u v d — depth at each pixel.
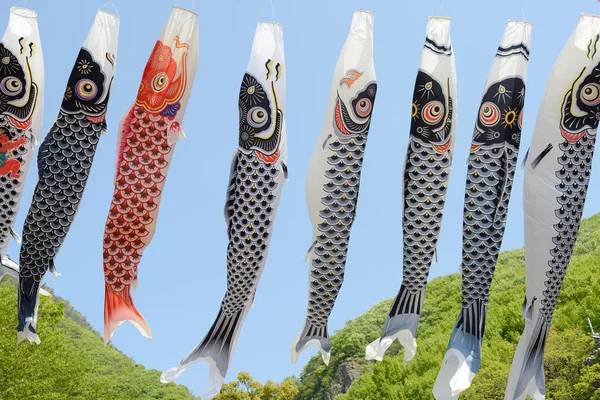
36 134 6.36
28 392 13.49
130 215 6.23
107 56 6.29
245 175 6.24
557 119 6.35
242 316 6.27
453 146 6.41
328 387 27.62
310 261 6.27
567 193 6.30
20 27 6.32
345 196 6.25
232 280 6.22
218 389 6.07
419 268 6.35
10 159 6.24
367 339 27.78
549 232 6.28
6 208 6.24
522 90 6.42
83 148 6.24
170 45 6.33
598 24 6.37
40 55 6.38
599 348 13.47
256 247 6.22
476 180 6.39
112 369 33.44
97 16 6.30
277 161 6.29
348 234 6.25
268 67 6.32
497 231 6.35
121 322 6.21
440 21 6.45
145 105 6.27
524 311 6.34
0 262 6.30
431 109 6.35
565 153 6.33
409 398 17.94
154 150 6.27
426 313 24.55
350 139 6.28
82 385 19.66
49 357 15.52
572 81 6.35
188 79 6.35
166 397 31.83
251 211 6.22
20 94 6.26
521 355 6.31
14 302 14.84
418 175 6.37
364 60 6.35
